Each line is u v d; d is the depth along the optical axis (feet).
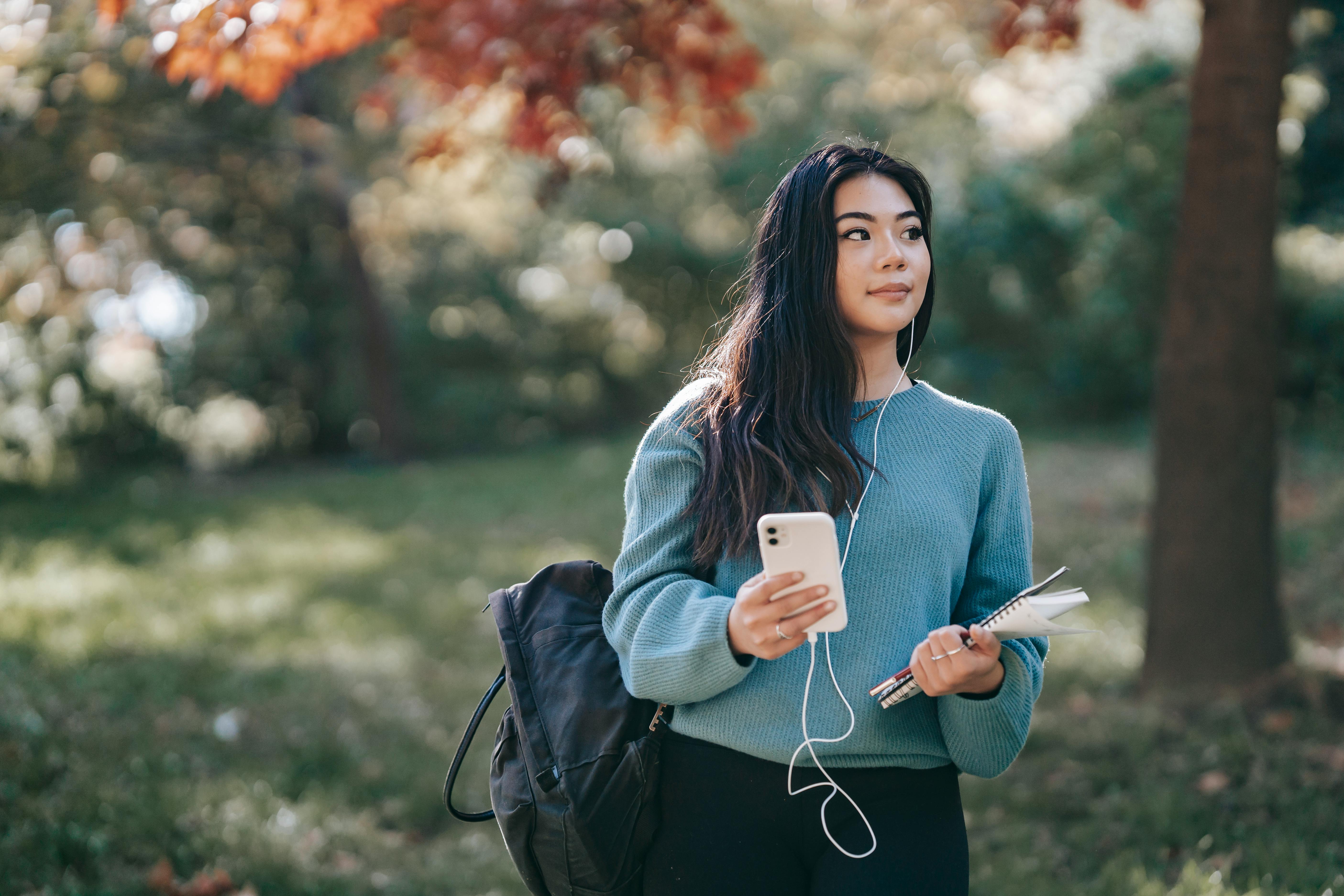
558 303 68.74
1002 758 5.72
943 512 5.76
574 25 14.74
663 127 17.98
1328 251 42.11
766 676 5.66
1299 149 38.19
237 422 62.69
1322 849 10.34
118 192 25.59
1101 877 10.44
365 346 57.52
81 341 36.45
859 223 5.90
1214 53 14.43
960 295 53.67
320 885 11.57
